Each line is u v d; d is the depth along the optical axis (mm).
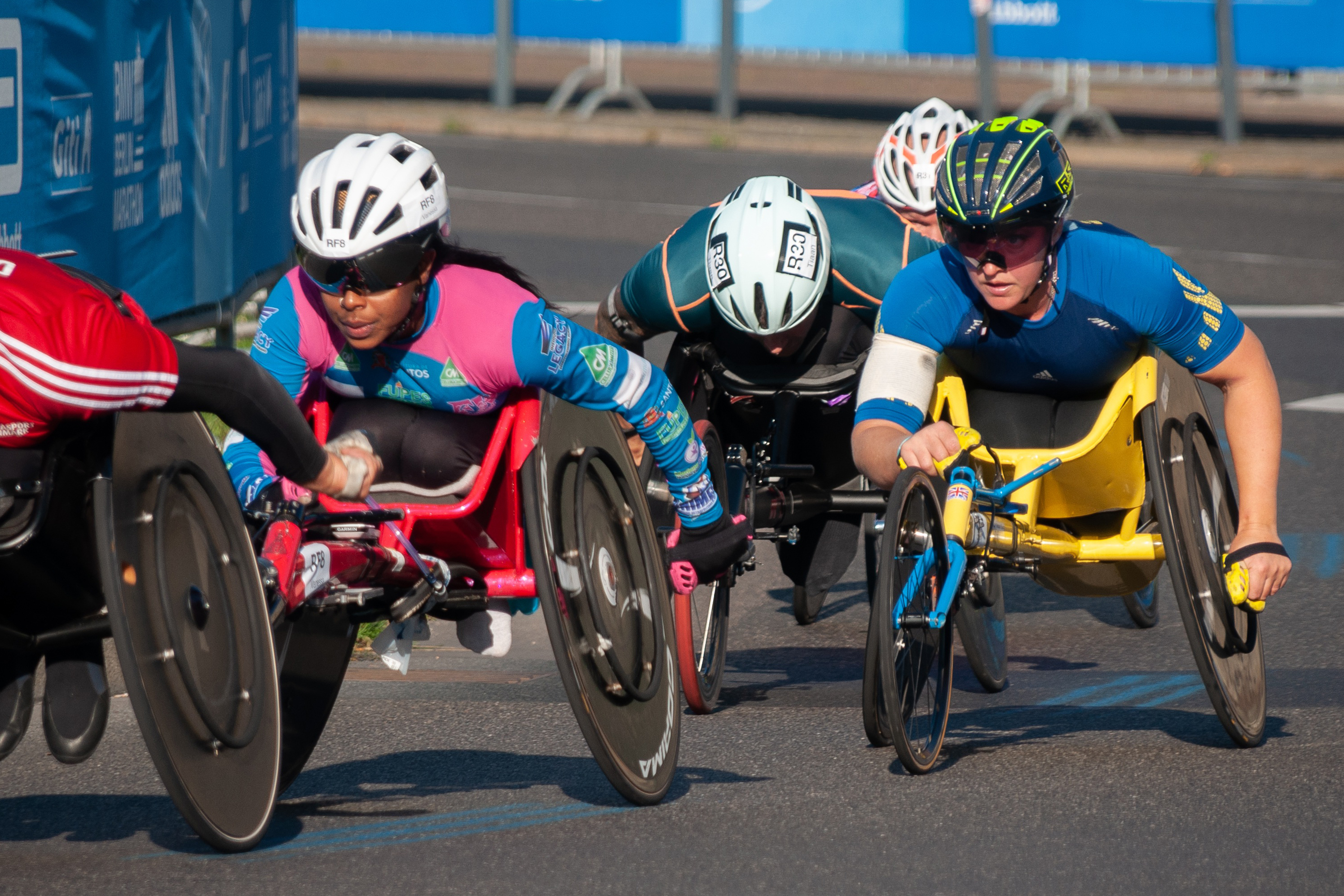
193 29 22203
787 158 54438
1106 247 11945
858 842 9906
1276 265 39094
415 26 60062
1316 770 11500
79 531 8734
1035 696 14547
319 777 11609
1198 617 11992
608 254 38469
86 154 19203
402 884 9102
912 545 11594
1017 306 12000
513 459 10719
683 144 57188
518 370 10500
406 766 11906
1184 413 12859
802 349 15125
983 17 54719
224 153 23500
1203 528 12586
